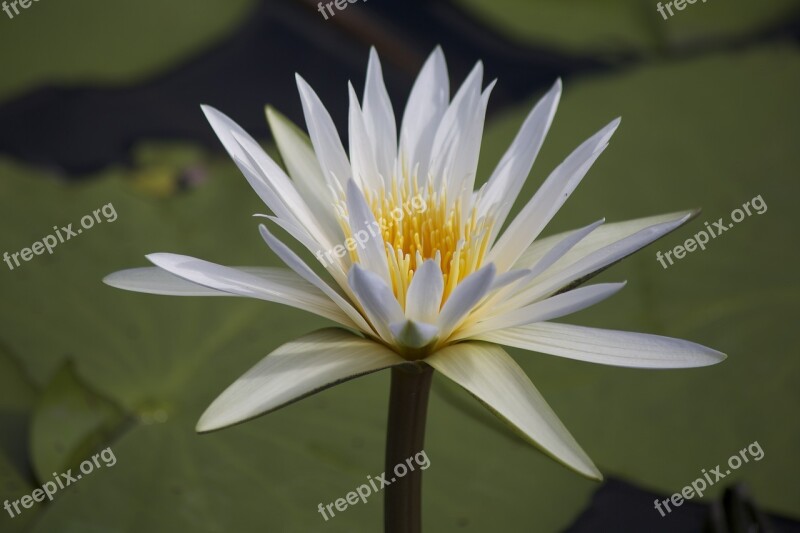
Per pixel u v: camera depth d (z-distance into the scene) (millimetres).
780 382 586
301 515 553
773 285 613
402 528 515
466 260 513
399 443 507
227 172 676
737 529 543
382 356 491
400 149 528
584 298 476
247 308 618
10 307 613
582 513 560
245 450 571
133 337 605
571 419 579
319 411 585
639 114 690
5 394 590
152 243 640
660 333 601
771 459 566
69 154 720
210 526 548
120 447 568
